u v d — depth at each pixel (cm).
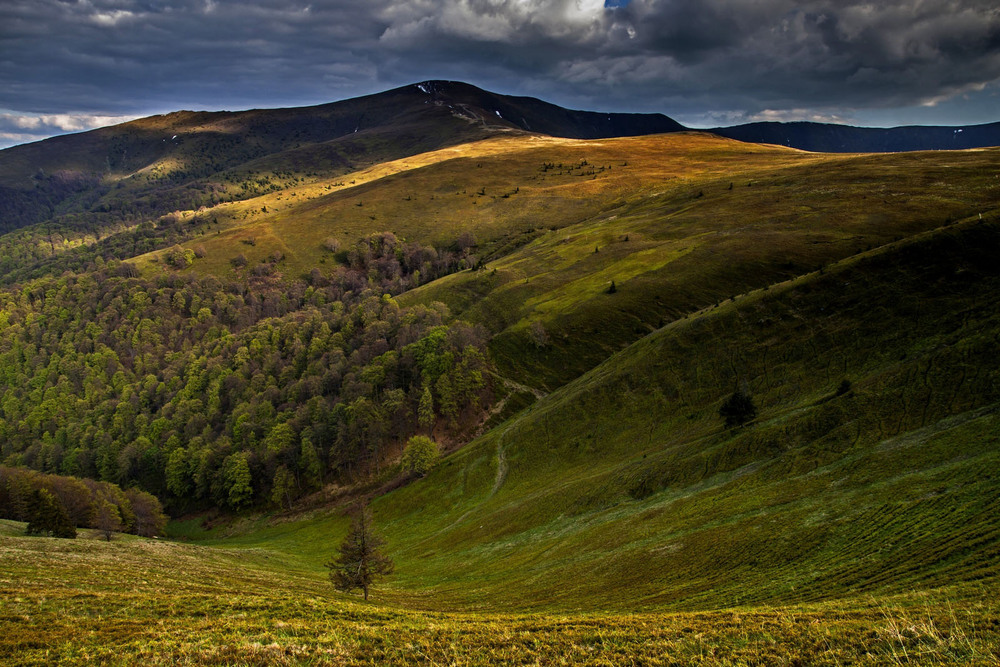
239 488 12569
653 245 18162
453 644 2853
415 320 15750
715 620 3025
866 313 8894
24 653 2661
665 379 9925
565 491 8106
